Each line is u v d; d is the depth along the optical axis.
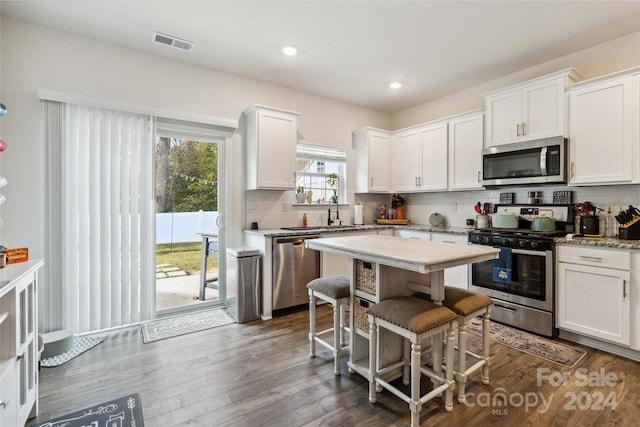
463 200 4.11
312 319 2.41
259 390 1.99
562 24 2.63
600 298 2.45
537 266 2.77
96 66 2.87
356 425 1.68
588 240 2.54
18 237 2.55
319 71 3.57
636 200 2.70
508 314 3.00
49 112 2.63
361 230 4.04
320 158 4.48
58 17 2.54
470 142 3.70
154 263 3.10
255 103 3.77
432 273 1.87
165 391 1.97
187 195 3.41
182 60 3.30
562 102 2.85
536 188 3.35
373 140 4.52
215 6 2.40
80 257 2.75
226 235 3.61
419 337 1.61
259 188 3.52
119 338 2.73
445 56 3.21
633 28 2.69
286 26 2.68
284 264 3.38
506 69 3.51
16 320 1.51
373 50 3.08
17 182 2.54
